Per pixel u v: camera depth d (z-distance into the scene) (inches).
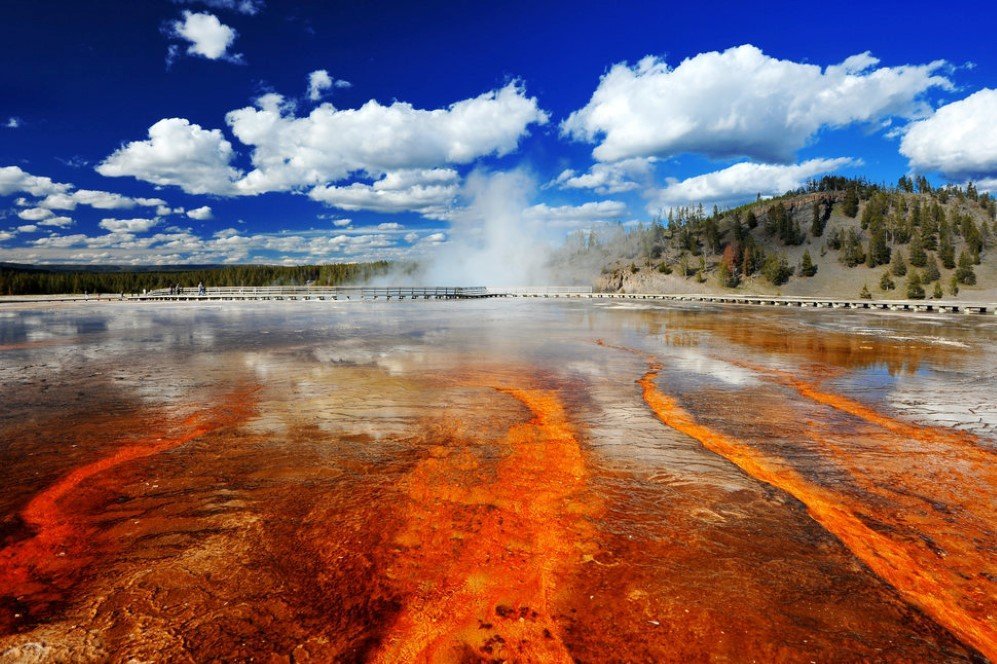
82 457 270.2
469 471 249.4
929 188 7239.2
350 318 1250.0
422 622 140.8
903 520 202.1
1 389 437.1
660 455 273.6
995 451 284.7
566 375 495.8
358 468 253.0
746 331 943.7
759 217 6791.3
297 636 134.9
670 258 5851.4
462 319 1213.1
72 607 146.6
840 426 332.2
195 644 131.5
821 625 139.4
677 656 127.7
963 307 1473.9
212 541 183.3
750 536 187.8
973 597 153.0
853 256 5251.0
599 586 157.0
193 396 408.2
